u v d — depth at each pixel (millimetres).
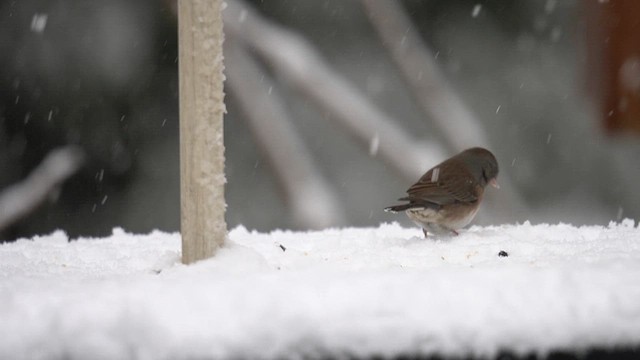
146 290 4188
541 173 17031
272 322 3877
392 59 16094
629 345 4109
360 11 16641
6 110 15930
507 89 17047
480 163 8781
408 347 3941
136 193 16016
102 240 7707
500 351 4016
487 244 6410
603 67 16062
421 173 15055
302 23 16547
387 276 4469
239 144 16172
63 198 15898
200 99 5215
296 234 7934
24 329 3834
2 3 15797
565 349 4062
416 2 16766
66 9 15867
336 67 16641
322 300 4027
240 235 7816
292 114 16641
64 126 15938
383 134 15055
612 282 4375
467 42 16938
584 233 7258
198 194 5242
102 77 15906
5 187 15969
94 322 3842
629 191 17031
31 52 15859
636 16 15484
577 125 17000
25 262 6176
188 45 5199
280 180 15203
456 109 15773
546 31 17047
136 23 15945
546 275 4434
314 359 3896
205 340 3805
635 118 15781
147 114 15977
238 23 15023
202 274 4777
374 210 16609
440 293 4152
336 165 16750
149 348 3801
